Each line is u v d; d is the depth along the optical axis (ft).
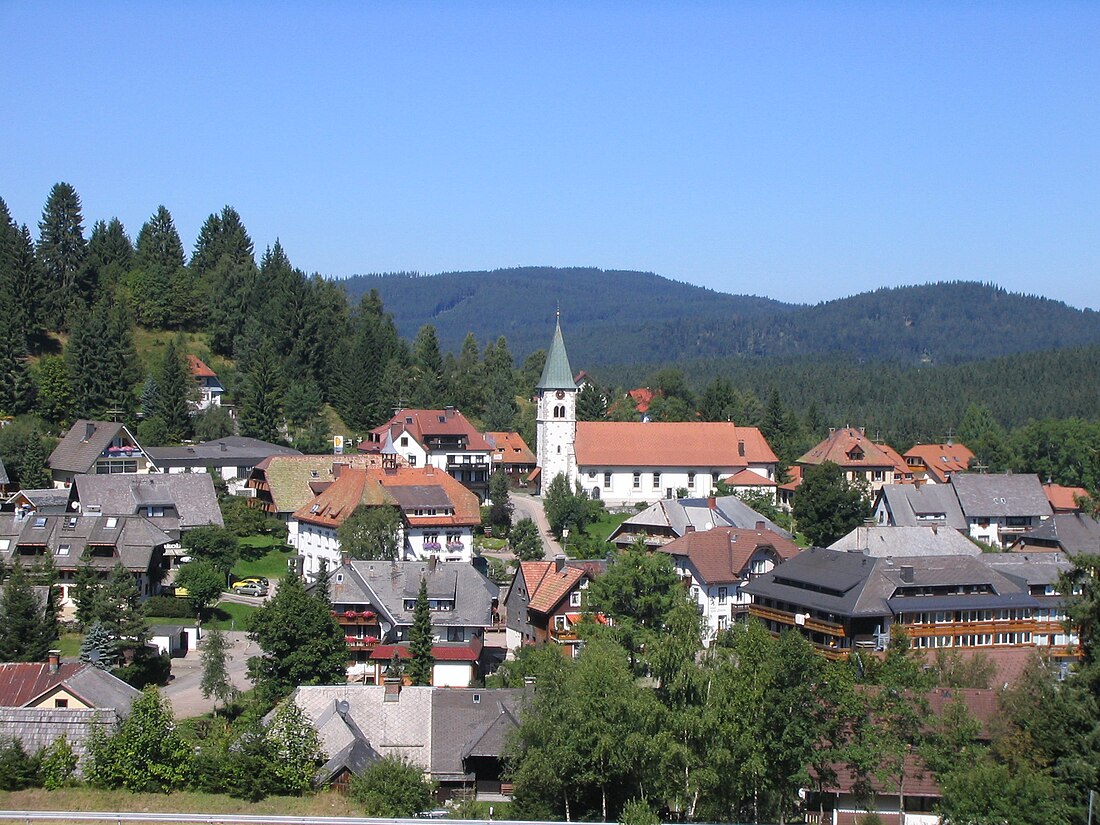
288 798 196.44
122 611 288.30
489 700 236.22
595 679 198.39
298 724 208.74
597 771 195.93
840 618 301.22
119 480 402.93
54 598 299.38
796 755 194.90
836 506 456.86
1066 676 210.18
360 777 201.05
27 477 481.05
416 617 280.51
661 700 204.64
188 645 318.04
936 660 263.29
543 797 201.67
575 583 311.47
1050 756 196.44
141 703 202.08
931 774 210.79
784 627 324.39
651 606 271.49
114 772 194.70
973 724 206.28
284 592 270.67
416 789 200.44
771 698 195.21
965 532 481.05
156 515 398.42
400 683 238.27
